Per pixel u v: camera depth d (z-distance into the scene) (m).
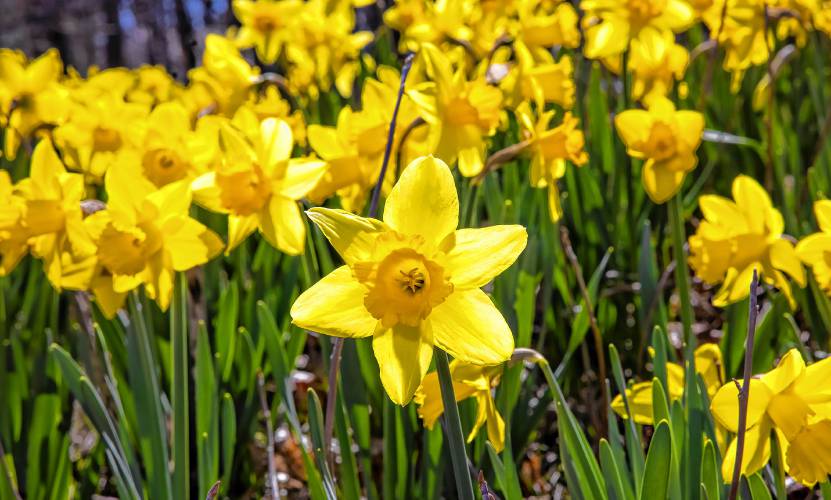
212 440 0.95
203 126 1.01
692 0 1.34
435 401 0.85
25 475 1.03
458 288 0.74
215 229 1.17
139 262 0.89
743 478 0.84
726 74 1.45
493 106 0.99
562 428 0.83
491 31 1.36
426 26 1.32
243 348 1.04
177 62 5.08
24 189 0.92
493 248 0.74
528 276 1.02
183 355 0.89
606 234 1.17
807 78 1.51
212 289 1.13
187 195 0.89
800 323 1.19
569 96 1.12
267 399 1.14
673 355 0.99
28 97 1.27
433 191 0.74
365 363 1.01
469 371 0.83
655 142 0.98
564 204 1.21
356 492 0.91
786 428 0.77
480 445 0.93
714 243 0.95
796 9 1.41
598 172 1.24
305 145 1.25
